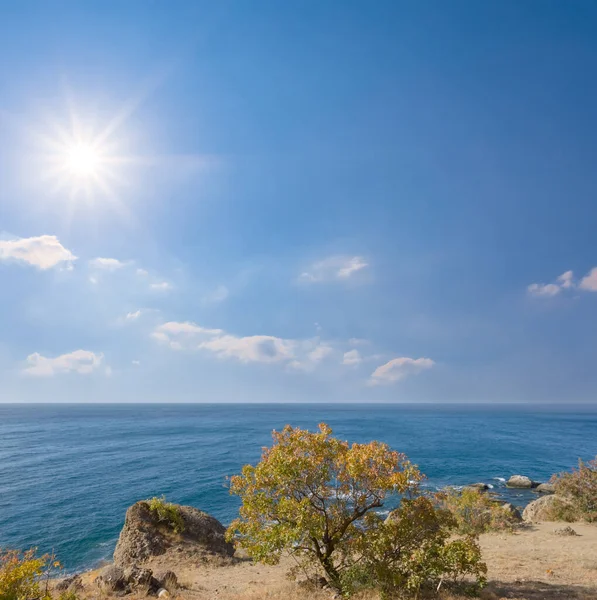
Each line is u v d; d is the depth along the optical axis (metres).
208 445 102.12
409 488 13.16
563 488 31.97
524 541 22.30
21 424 173.38
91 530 37.38
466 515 27.48
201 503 47.78
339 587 12.80
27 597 10.99
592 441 120.38
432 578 12.44
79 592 14.52
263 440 113.56
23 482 57.72
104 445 101.25
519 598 11.63
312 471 13.15
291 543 12.50
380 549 12.38
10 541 34.62
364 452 13.19
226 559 21.89
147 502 24.69
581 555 17.97
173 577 16.27
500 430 158.38
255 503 13.30
